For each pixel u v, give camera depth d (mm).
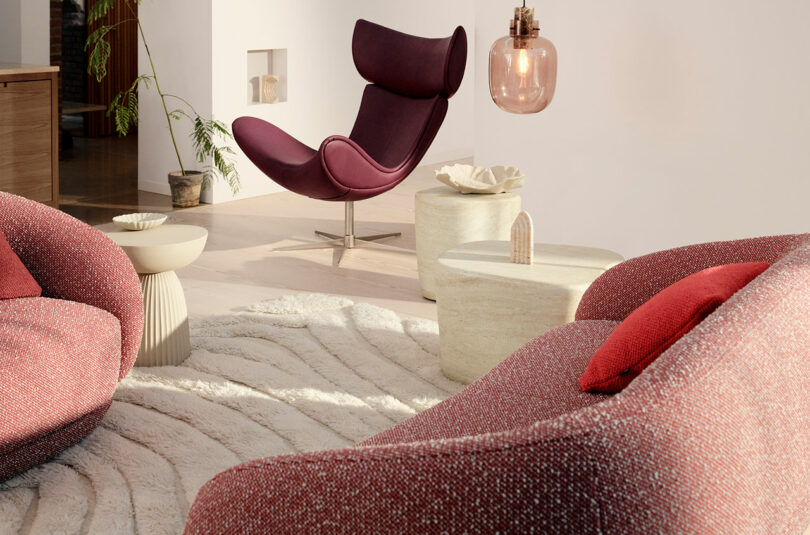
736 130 4086
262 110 6438
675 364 1167
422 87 4992
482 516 1082
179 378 3104
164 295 3205
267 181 6570
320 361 3289
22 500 2303
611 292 2424
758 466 1191
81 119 9703
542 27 4527
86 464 2490
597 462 1028
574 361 2096
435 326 3709
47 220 2730
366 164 4621
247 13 6199
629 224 4465
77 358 2471
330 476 1185
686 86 4180
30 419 2332
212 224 5625
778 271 1580
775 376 1292
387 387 3068
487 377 2057
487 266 3107
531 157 4719
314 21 6711
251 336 3561
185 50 6148
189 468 2473
